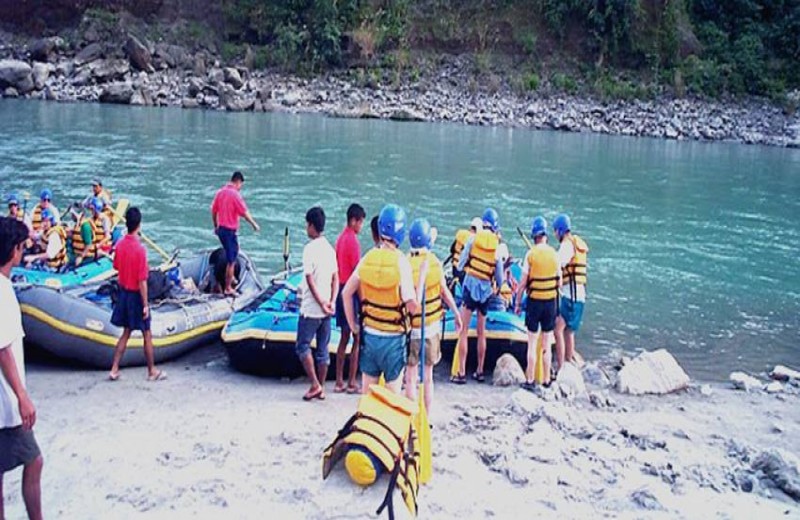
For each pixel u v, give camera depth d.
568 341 7.93
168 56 37.97
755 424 6.63
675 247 15.22
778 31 42.72
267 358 7.27
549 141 30.97
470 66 40.41
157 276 8.39
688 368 8.53
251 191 18.02
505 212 17.55
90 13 39.53
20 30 40.50
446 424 5.99
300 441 5.43
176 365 7.78
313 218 6.40
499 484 4.88
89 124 27.70
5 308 3.58
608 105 38.38
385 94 37.50
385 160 23.55
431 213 16.84
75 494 4.54
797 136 35.72
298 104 35.62
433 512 4.46
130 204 16.00
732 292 12.12
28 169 19.09
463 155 25.67
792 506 4.87
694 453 5.72
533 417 6.22
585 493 4.82
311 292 6.41
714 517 4.61
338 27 39.19
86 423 5.78
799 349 9.45
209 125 29.14
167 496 4.51
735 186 23.12
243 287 9.21
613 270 13.23
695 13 44.72
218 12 41.28
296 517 4.26
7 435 3.71
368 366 5.30
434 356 5.59
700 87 39.88
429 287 5.50
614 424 6.30
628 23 41.16
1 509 3.93
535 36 41.59
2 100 33.66
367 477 4.50
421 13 41.62
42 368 7.35
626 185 22.23
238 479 4.74
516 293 8.03
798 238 16.56
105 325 7.27
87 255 9.39
